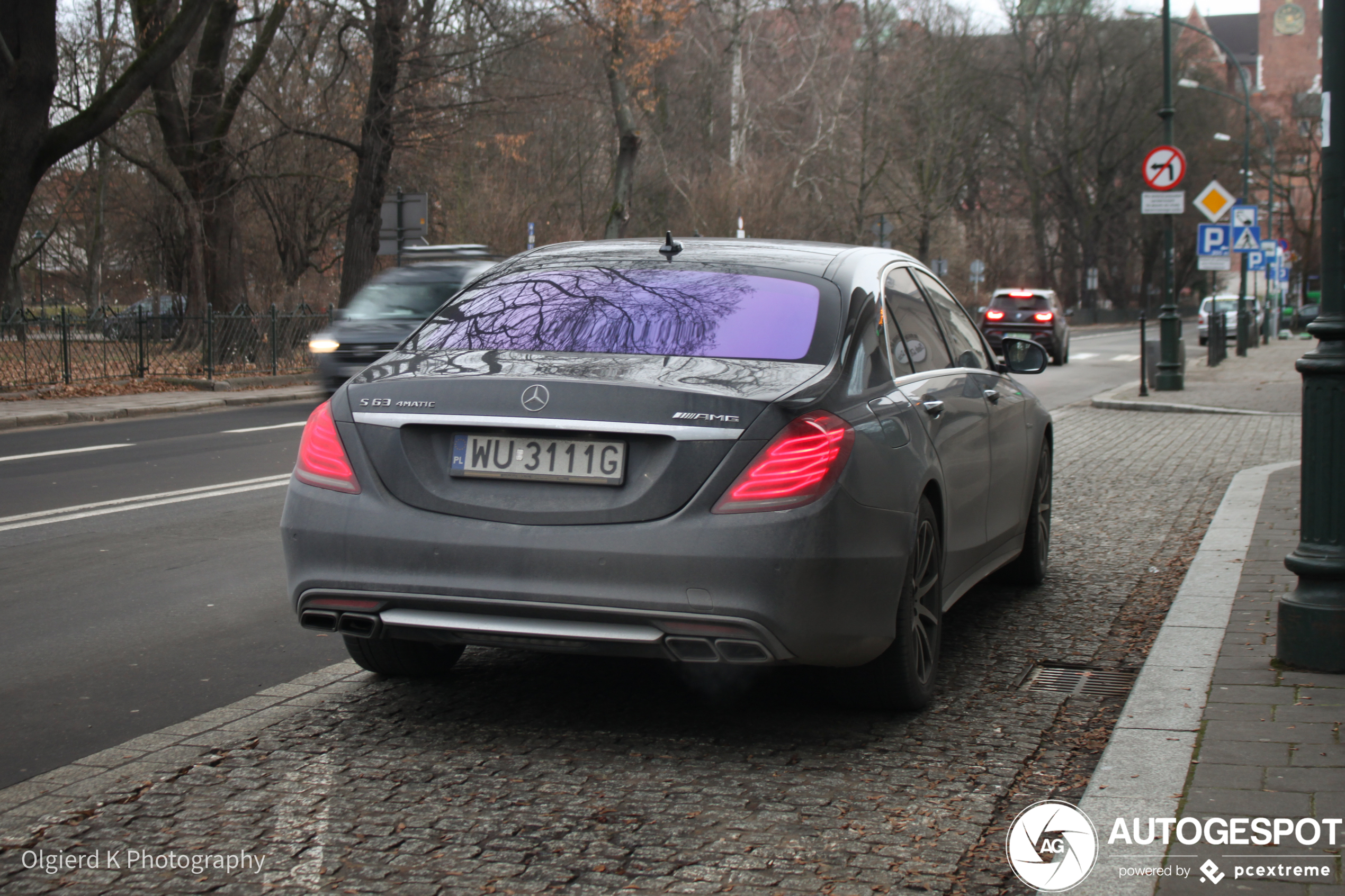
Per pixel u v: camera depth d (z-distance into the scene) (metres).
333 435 4.31
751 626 3.83
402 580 4.08
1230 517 8.67
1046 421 6.94
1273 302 50.53
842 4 50.25
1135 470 11.97
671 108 49.69
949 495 4.96
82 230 46.53
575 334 4.50
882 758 4.17
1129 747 4.04
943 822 3.61
